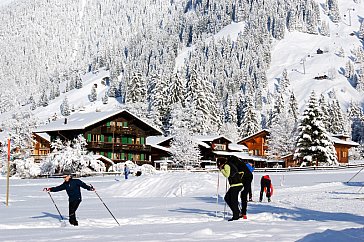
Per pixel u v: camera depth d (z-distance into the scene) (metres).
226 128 116.56
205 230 10.12
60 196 30.39
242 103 161.50
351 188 33.34
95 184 41.88
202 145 89.94
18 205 22.14
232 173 14.26
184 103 113.50
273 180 47.56
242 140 106.06
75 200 13.67
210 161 89.19
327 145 74.31
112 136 80.31
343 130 131.50
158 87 114.06
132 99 127.25
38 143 85.12
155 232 10.96
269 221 13.82
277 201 22.81
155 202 23.58
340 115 134.50
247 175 14.56
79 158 63.56
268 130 103.62
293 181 46.06
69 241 9.32
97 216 15.91
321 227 11.89
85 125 74.38
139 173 61.38
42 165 64.38
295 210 17.55
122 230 11.55
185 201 24.12
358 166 74.06
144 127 83.00
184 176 35.31
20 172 64.81
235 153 97.06
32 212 18.22
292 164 94.75
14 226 13.06
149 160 84.69
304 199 23.44
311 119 74.75
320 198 23.91
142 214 16.52
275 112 134.50
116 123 80.12
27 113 79.75
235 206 14.26
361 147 132.38
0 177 65.31
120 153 81.31
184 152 81.25
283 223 13.12
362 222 13.44
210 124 106.12
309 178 51.00
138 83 127.69
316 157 74.19
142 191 33.09
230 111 138.38
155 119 109.25
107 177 56.91
